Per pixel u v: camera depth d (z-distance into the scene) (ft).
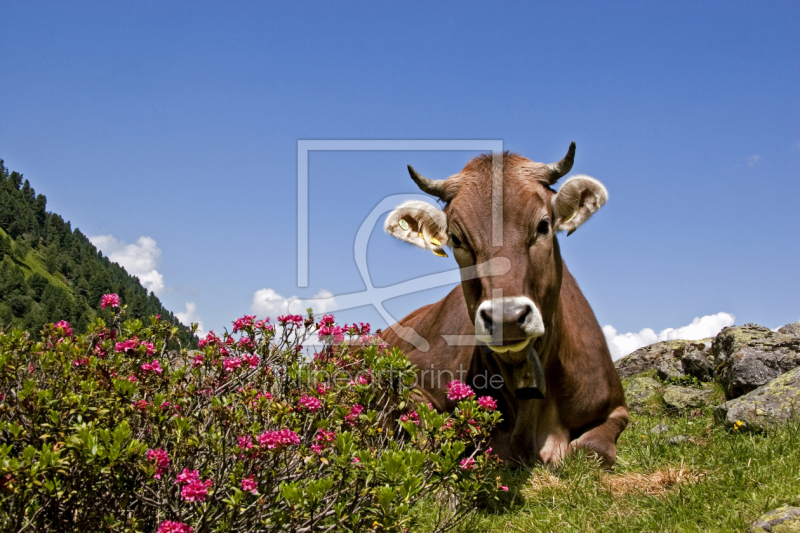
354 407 11.39
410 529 11.43
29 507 8.48
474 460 11.04
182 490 8.43
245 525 9.56
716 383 23.90
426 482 10.27
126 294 456.04
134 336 12.52
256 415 10.73
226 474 9.85
